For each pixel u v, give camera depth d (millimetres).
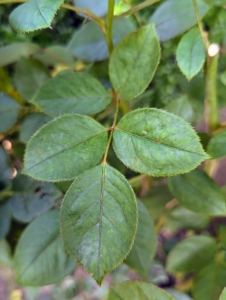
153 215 284
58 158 151
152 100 361
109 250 140
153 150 144
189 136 140
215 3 219
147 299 162
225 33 293
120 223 142
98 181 148
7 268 408
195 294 242
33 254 208
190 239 264
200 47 185
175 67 368
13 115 247
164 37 221
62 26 402
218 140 193
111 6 183
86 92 191
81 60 252
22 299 440
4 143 274
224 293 156
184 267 261
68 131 154
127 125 152
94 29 241
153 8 320
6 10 382
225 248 258
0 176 236
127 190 145
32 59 255
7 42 398
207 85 205
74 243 142
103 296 455
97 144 155
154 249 217
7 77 269
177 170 140
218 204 214
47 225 213
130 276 443
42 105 189
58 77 191
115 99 192
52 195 229
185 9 219
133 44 171
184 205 220
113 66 179
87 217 144
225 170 503
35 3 141
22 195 231
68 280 461
